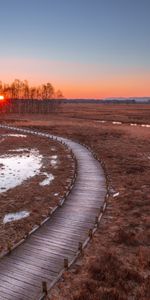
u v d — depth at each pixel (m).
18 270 15.65
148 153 49.81
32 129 80.88
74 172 34.69
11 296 13.62
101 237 19.88
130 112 151.62
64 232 20.20
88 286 14.30
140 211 24.39
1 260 16.62
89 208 24.53
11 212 24.91
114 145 57.50
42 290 13.70
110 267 15.88
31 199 27.97
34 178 35.41
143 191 29.69
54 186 32.00
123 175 35.84
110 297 13.40
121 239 19.23
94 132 74.75
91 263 16.34
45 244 18.52
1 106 148.12
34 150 53.56
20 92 159.88
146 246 18.56
